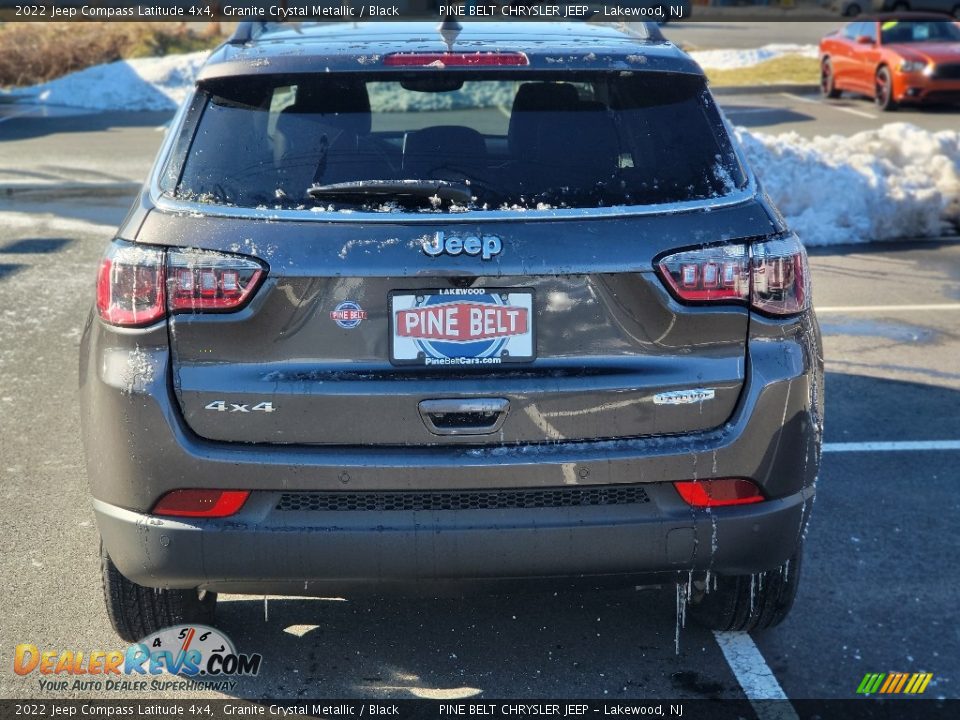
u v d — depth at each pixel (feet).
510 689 10.88
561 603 12.52
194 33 91.86
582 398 9.28
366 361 9.25
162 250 9.26
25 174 43.73
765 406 9.43
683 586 11.21
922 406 19.31
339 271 9.08
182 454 9.20
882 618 12.26
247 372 9.24
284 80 10.21
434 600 12.56
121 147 51.39
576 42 11.00
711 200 9.62
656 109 10.23
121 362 9.35
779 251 9.57
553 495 9.32
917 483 16.05
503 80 10.26
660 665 11.30
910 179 34.37
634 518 9.35
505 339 9.26
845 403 19.48
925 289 27.27
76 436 17.92
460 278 9.13
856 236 32.53
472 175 9.58
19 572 13.24
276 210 9.34
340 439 9.25
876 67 63.52
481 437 9.26
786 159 33.42
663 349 9.39
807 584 13.04
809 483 9.91
